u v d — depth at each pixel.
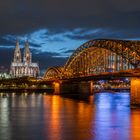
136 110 117.56
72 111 115.81
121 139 64.06
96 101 175.38
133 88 131.25
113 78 155.88
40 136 66.94
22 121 88.50
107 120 89.75
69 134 68.81
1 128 76.50
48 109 124.94
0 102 169.12
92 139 64.00
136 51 134.62
